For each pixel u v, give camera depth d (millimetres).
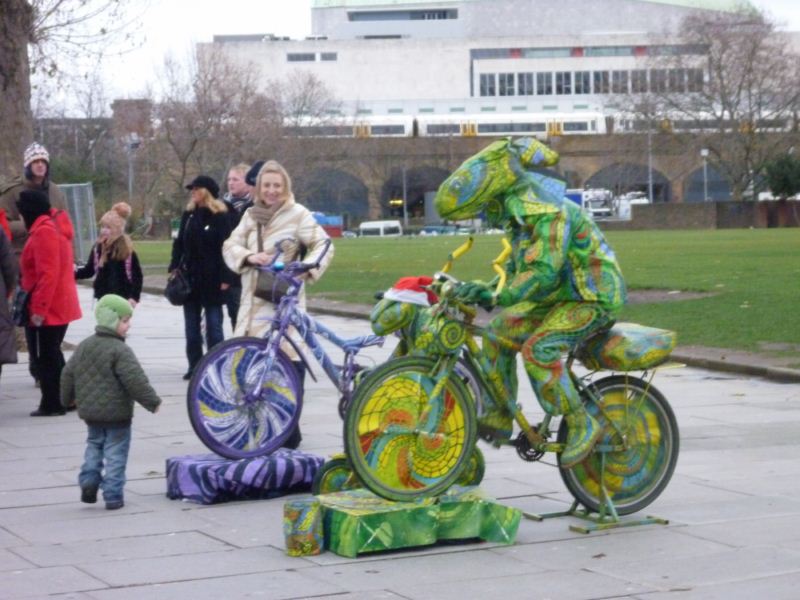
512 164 6898
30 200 11500
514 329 7066
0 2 16875
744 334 16625
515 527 6980
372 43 131375
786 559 6598
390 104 124812
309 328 8617
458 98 130000
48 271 11375
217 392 8352
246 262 9211
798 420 10930
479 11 143125
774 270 28312
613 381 7391
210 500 8023
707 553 6734
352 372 8508
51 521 7645
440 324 6840
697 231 67875
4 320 11125
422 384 6898
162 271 36656
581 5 141250
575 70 132250
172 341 18719
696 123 82625
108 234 13320
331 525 6828
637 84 85500
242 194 13430
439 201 6938
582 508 7711
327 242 9320
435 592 6102
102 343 7836
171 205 73062
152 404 7852
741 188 80500
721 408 11664
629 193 95312
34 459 9586
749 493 8117
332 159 94312
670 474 7520
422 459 6902
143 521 7621
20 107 17172
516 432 10242
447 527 6926
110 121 71000
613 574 6375
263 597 6047
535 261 6797
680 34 83000
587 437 7078
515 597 6008
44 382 11656
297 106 94812
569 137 94062
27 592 6184
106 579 6391
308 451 9609
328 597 6035
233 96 80375
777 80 79562
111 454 7906
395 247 50406
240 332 9273
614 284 7004
